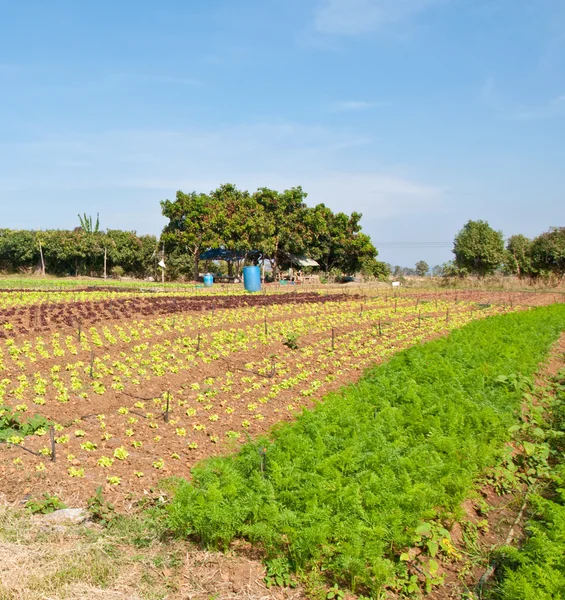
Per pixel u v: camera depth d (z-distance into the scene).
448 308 31.47
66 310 22.98
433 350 16.19
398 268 85.50
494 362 14.74
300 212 59.94
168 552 6.53
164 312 23.94
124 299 27.80
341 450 8.56
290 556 6.42
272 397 13.05
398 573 6.52
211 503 6.48
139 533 6.84
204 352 17.02
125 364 15.11
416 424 9.73
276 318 24.62
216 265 80.56
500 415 10.66
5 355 15.02
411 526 6.88
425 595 6.45
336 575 6.30
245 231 54.22
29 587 5.68
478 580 6.81
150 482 8.34
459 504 7.95
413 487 7.12
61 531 6.71
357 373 15.88
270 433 10.13
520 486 9.48
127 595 5.71
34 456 8.89
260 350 17.75
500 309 31.77
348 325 23.77
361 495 7.01
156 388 13.19
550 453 10.85
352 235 62.91
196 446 9.76
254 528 6.30
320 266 67.50
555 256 51.75
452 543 7.53
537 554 6.48
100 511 7.26
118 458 9.05
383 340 20.70
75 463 8.72
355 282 62.34
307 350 18.20
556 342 21.84
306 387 14.11
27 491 7.74
